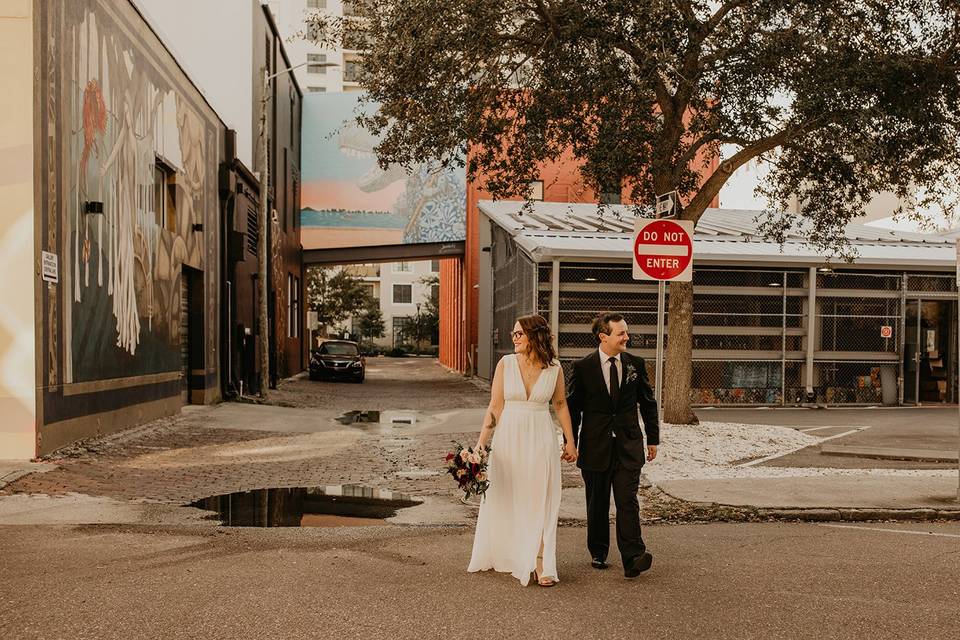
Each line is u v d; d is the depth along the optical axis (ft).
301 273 133.90
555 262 60.95
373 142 133.28
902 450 39.29
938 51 40.98
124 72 42.96
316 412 63.36
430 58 40.96
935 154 41.75
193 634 14.14
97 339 39.29
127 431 43.50
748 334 65.05
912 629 14.79
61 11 34.71
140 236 45.88
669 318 44.62
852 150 40.16
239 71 85.87
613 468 18.81
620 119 40.45
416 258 135.95
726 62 39.68
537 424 18.33
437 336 292.61
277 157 101.40
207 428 48.98
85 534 22.13
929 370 69.56
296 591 16.76
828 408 64.39
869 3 40.27
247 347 75.87
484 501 18.60
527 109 43.73
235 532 22.77
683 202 43.88
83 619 14.85
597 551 19.20
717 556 20.43
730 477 32.40
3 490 27.96
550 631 14.49
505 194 46.03
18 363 32.35
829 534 23.26
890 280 67.00
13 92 31.89
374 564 19.17
